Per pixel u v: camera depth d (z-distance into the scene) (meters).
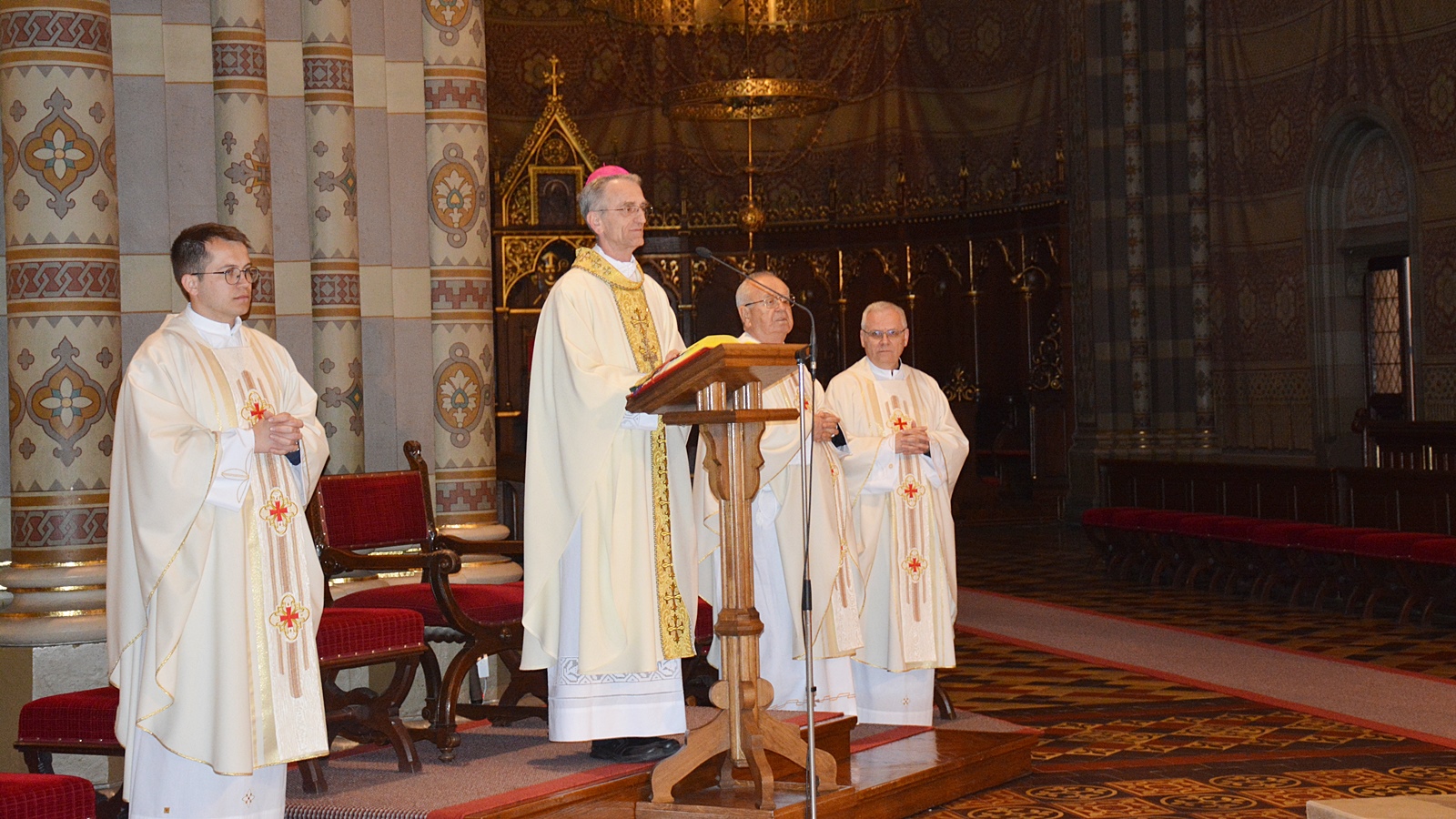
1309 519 10.50
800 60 19.72
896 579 5.87
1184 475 12.15
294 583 4.32
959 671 7.84
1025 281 17.36
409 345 6.88
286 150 6.53
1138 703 6.83
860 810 4.69
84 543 5.32
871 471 5.84
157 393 4.15
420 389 6.90
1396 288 13.45
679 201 19.50
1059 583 11.55
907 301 18.44
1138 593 10.87
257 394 4.34
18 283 5.28
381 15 6.84
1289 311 14.43
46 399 5.28
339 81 6.59
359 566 5.31
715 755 4.57
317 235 6.55
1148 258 15.88
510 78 19.88
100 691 4.51
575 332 4.77
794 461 5.57
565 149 17.81
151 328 6.01
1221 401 15.50
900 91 18.97
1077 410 16.62
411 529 5.88
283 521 4.32
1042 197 17.17
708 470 4.44
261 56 6.20
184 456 4.04
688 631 4.78
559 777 4.52
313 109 6.55
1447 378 12.27
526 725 5.52
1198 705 6.74
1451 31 12.07
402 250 6.88
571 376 4.66
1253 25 14.77
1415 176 12.54
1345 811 4.00
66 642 5.22
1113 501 13.30
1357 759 5.61
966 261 18.00
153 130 6.03
